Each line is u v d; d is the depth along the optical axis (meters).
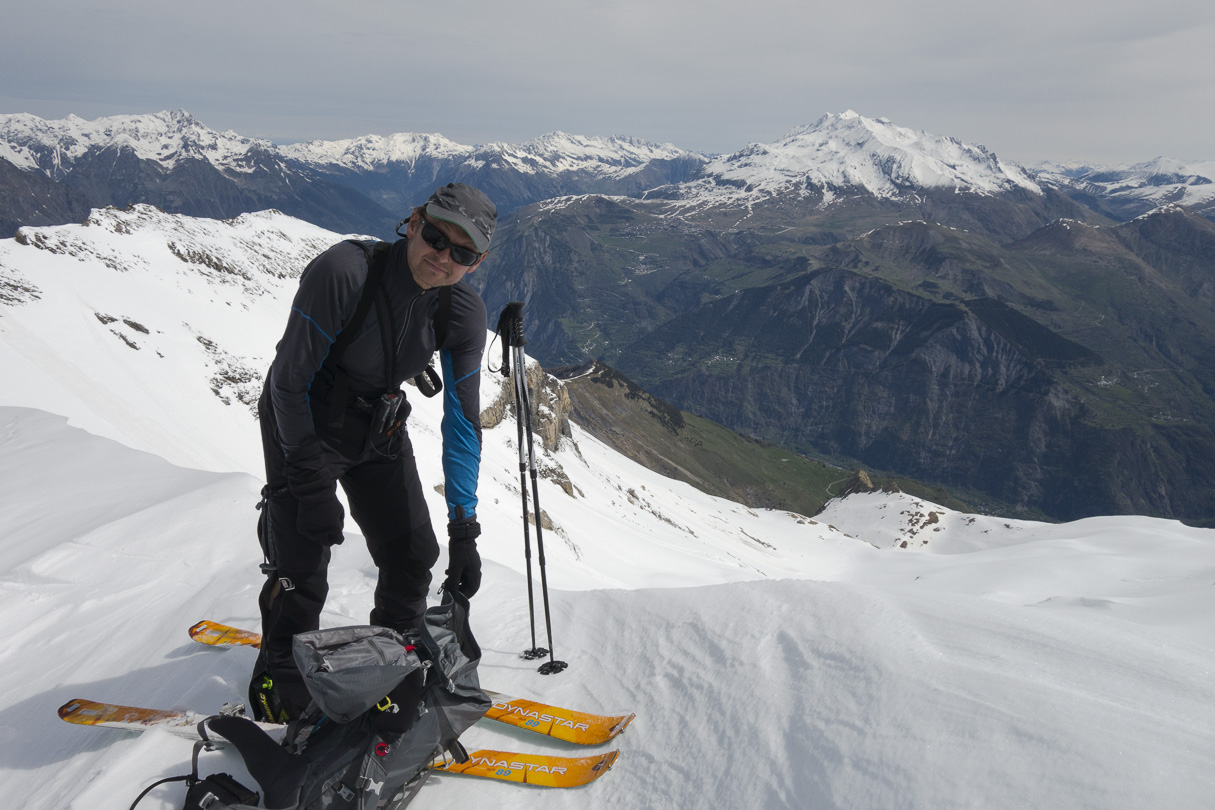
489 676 3.51
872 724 2.31
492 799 2.62
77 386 38.84
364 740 2.38
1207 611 16.25
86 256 54.91
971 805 1.88
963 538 155.38
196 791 2.36
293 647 2.47
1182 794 1.72
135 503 6.21
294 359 2.49
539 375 99.69
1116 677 2.35
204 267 65.44
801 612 3.12
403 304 2.54
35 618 4.52
